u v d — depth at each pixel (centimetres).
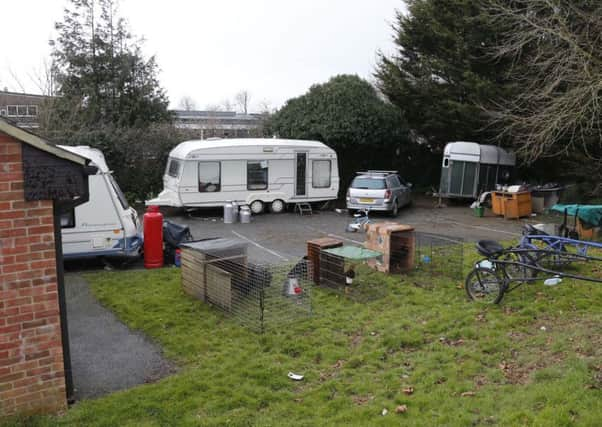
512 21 1828
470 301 863
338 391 577
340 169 2341
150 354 677
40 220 509
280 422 509
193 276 893
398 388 577
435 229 1616
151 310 840
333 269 949
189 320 793
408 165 2616
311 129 2217
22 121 2627
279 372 623
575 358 596
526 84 1836
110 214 1088
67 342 544
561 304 816
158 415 522
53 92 2528
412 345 701
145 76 3027
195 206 1784
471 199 2198
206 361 651
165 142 2097
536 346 664
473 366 620
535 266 827
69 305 866
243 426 503
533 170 2289
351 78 2409
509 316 781
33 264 509
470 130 2177
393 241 1037
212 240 955
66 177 516
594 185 1848
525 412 482
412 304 866
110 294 916
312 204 2097
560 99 1330
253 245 1362
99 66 2908
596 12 1378
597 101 1334
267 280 901
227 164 1800
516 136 1680
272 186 1883
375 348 690
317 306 855
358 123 2223
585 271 1014
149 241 1102
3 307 496
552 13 1506
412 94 2306
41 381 520
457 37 2075
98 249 1084
